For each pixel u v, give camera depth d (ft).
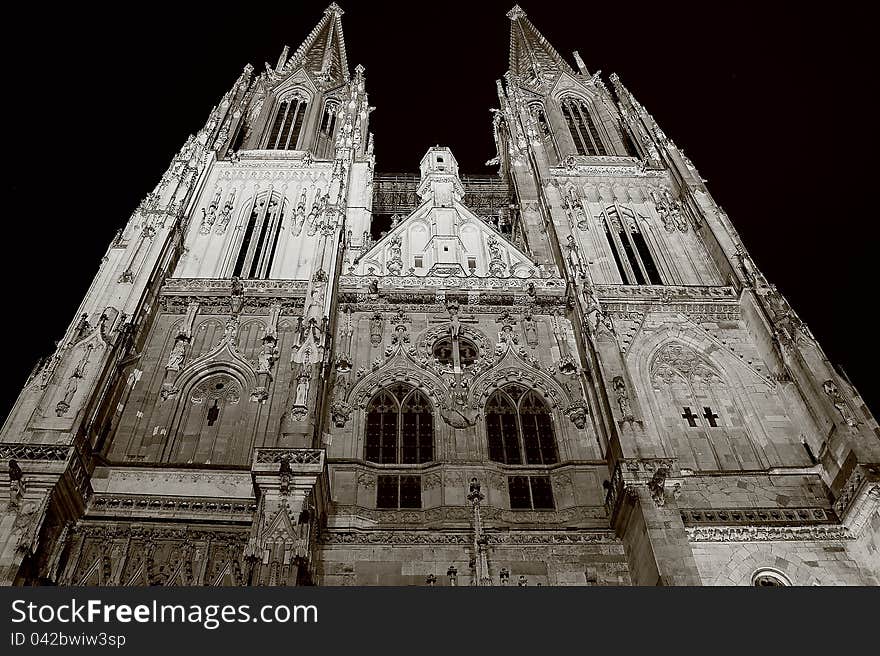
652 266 175.22
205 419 132.87
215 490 117.60
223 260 167.73
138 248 153.38
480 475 124.98
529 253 181.57
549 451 132.87
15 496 102.12
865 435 117.50
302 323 135.23
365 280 160.76
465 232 184.03
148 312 146.41
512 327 152.97
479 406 137.90
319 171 194.70
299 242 173.37
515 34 297.12
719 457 129.80
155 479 118.52
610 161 206.18
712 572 108.99
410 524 118.11
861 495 110.93
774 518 115.75
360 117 224.33
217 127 207.51
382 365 143.54
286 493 102.47
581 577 110.93
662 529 105.19
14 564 95.45
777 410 135.33
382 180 241.14
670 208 185.88
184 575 105.60
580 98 242.78
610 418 123.85
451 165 203.51
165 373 138.72
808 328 139.03
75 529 108.68
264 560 94.48
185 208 173.58
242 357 143.13
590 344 139.33
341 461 125.49
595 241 176.96
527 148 218.79
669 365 146.41
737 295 157.17
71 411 115.75
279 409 132.67
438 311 155.84
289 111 232.53
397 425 135.23
